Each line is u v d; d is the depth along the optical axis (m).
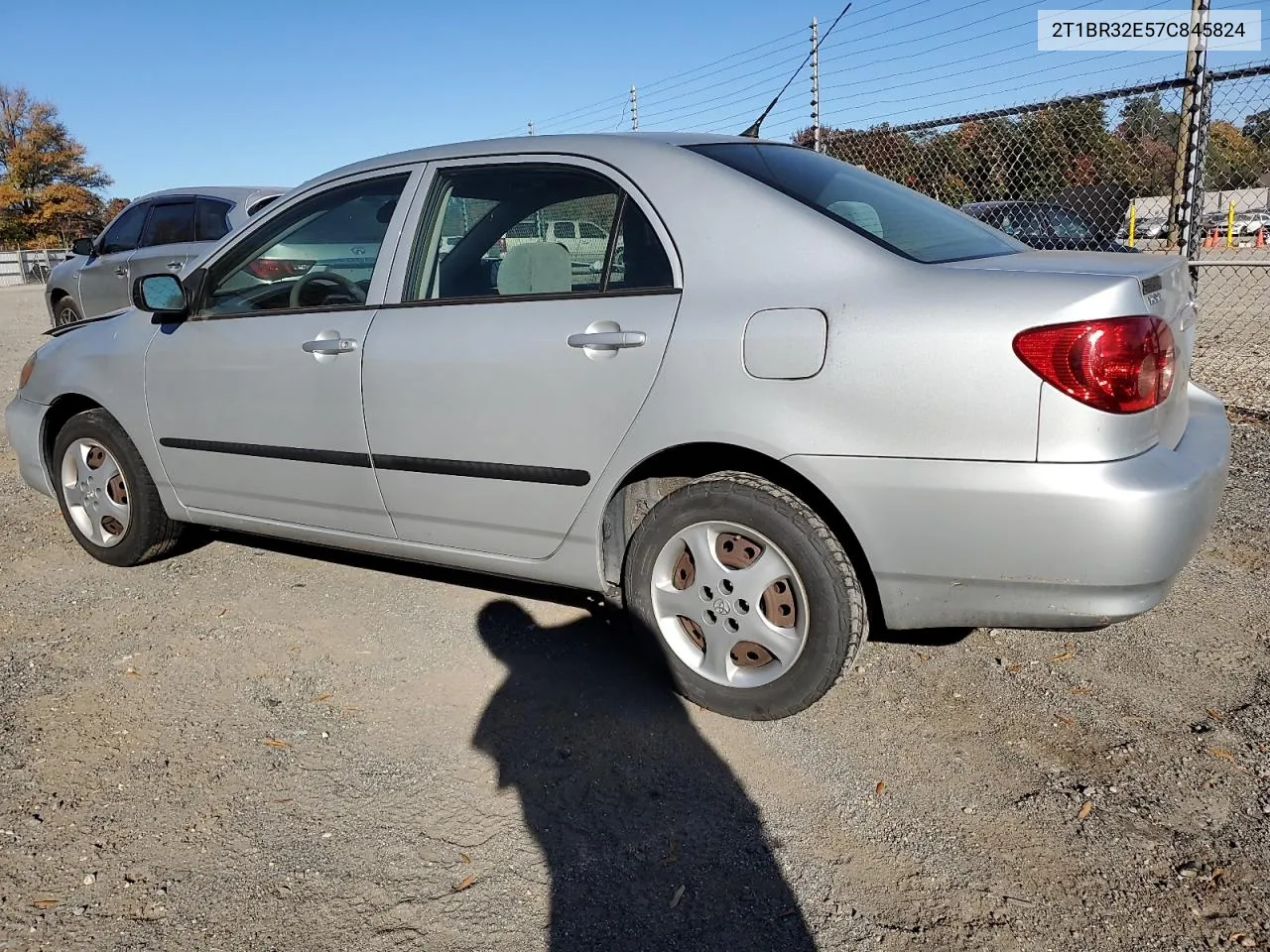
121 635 3.67
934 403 2.50
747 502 2.79
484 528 3.29
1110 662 3.28
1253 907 2.16
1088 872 2.29
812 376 2.63
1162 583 2.49
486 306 3.20
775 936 2.12
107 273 10.17
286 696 3.19
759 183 2.92
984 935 2.11
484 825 2.52
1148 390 2.44
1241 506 4.71
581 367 2.96
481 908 2.22
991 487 2.46
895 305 2.57
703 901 2.23
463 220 3.35
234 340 3.73
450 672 3.33
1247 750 2.75
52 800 2.64
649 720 3.00
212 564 4.39
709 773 2.73
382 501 3.48
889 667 3.30
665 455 2.98
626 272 2.99
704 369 2.76
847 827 2.48
